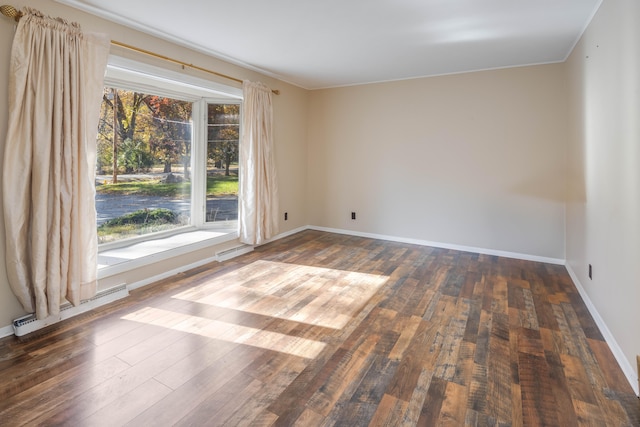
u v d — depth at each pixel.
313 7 2.67
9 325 2.35
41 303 2.36
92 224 2.68
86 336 2.35
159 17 2.84
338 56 3.88
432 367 2.05
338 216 5.61
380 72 4.56
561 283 3.45
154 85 4.05
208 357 2.13
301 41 3.41
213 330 2.46
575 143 3.48
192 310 2.78
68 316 2.60
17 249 2.28
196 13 2.77
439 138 4.72
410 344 2.30
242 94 4.27
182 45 3.46
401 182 5.05
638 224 1.87
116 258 3.27
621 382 1.91
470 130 4.52
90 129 2.64
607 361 2.11
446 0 2.55
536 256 4.25
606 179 2.45
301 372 1.99
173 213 4.49
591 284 2.81
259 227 4.51
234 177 4.85
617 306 2.17
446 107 4.64
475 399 1.77
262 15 2.80
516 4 2.60
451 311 2.81
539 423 1.61
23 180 2.28
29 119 2.27
